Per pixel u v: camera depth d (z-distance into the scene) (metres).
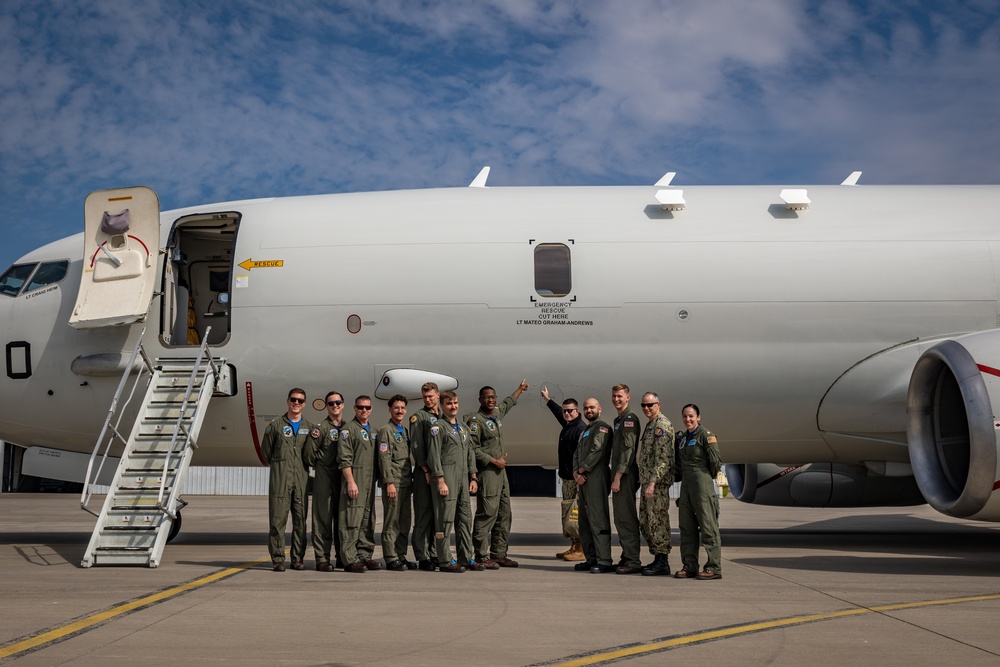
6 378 11.69
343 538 8.94
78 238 12.21
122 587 7.78
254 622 6.20
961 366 9.38
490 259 11.22
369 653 5.29
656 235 11.34
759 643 5.58
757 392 11.20
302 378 11.12
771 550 11.80
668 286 11.12
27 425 11.88
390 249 11.28
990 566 9.77
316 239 11.40
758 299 11.12
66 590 7.60
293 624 6.14
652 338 11.09
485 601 7.13
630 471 8.95
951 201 11.83
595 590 7.75
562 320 11.07
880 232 11.41
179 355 11.23
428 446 8.95
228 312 11.27
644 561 10.39
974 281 11.19
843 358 11.12
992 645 5.51
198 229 12.53
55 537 14.12
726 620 6.34
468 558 9.24
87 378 11.39
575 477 9.10
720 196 11.88
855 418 11.29
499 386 11.12
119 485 9.81
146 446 10.15
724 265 11.19
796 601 7.18
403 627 6.06
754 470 14.12
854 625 6.15
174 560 9.98
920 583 8.30
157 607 6.77
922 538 14.30
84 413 11.52
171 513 9.48
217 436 11.48
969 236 11.40
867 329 11.11
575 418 10.12
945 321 11.12
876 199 11.85
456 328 11.09
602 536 8.99
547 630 5.98
